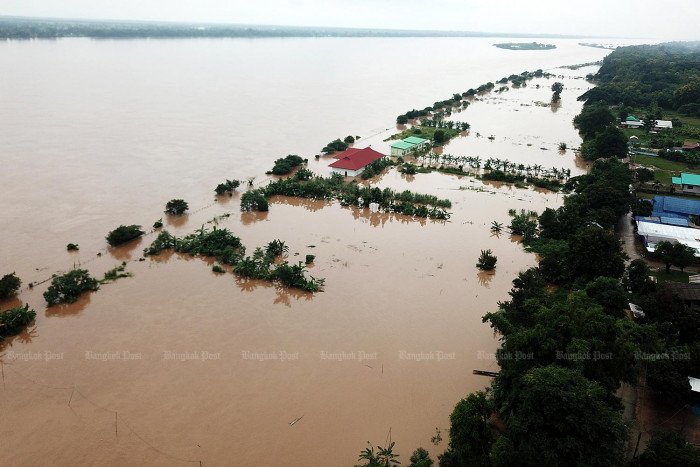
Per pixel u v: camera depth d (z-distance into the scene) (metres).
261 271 48.78
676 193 73.12
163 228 59.59
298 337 39.81
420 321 42.44
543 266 49.06
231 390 33.81
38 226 58.28
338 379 35.19
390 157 93.88
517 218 62.00
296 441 29.80
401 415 32.09
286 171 81.12
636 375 29.73
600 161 82.81
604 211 59.69
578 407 23.50
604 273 45.28
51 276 47.66
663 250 49.56
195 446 29.27
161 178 76.81
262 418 31.50
